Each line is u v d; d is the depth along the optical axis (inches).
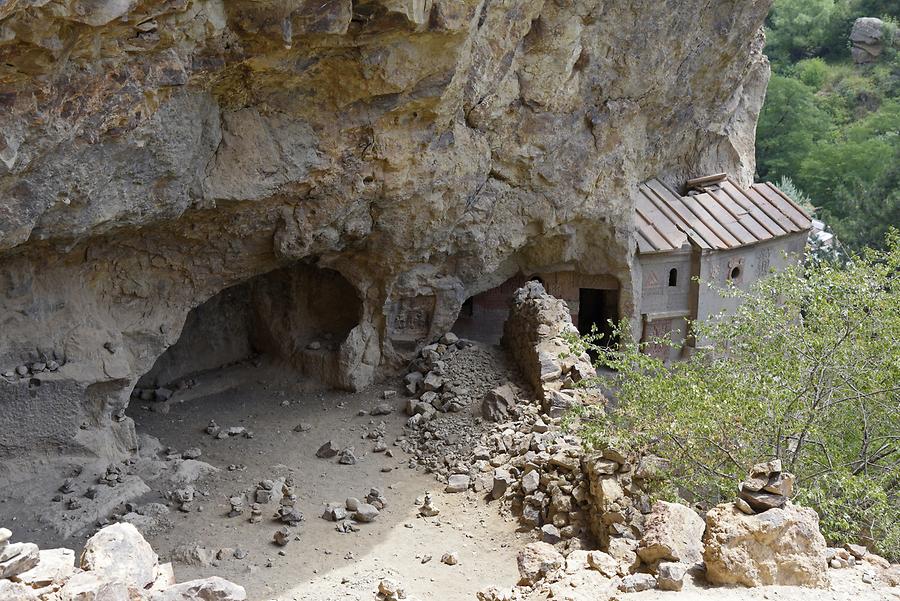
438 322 642.8
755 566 265.0
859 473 416.5
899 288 449.1
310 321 649.0
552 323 554.9
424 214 558.9
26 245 402.9
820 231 1170.0
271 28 374.3
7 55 298.8
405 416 575.8
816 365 419.5
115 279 484.7
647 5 629.6
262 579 384.8
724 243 807.7
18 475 445.1
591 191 695.7
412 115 495.8
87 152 351.9
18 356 444.5
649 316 800.9
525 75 583.8
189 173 414.6
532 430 490.9
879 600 254.8
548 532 393.1
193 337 639.8
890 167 1168.8
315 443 539.2
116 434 491.2
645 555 292.7
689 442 383.9
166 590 226.7
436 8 418.6
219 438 541.6
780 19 1834.4
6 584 206.8
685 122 799.1
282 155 458.3
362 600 351.6
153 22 335.3
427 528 433.1
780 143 1513.3
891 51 1737.2
